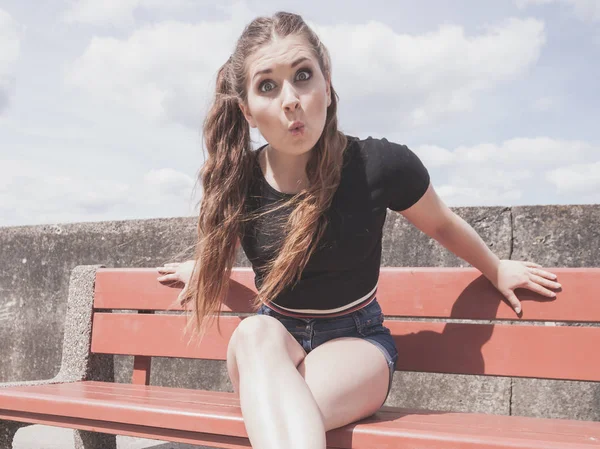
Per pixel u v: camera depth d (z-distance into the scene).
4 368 4.27
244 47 1.92
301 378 1.59
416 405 3.18
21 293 4.27
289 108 1.79
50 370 4.12
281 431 1.44
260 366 1.59
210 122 2.07
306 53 1.84
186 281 2.55
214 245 2.03
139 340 2.66
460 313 2.20
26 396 2.10
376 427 1.62
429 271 2.27
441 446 1.50
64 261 4.15
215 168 2.05
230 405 1.92
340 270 1.94
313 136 1.84
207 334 2.54
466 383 3.10
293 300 1.99
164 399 2.05
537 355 2.09
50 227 4.23
